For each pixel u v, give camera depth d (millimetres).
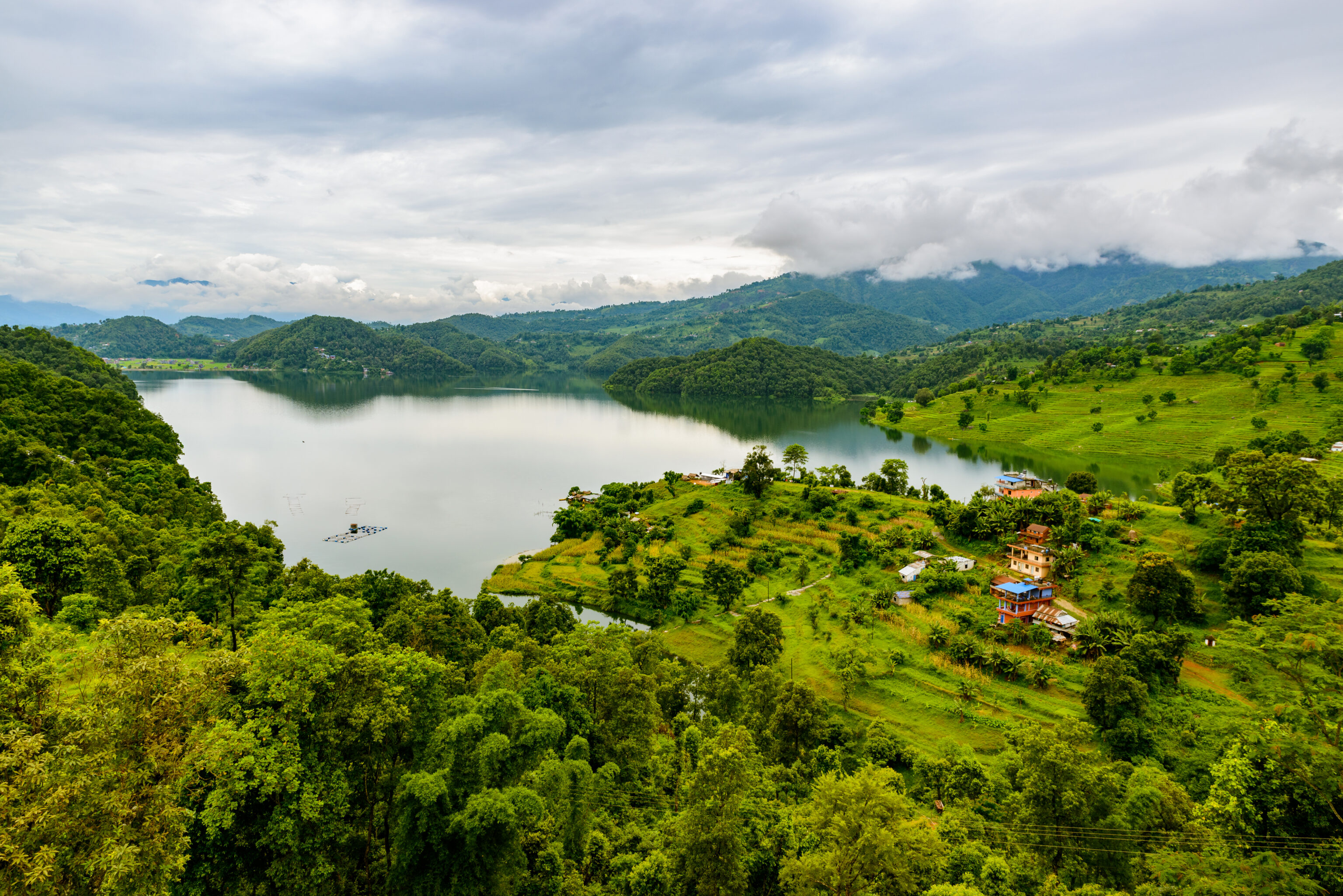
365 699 36188
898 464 171000
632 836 45969
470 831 33156
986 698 79312
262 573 74625
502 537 155875
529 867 38906
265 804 31266
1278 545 94375
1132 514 120562
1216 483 129500
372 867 36562
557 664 58594
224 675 33500
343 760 35500
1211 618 89000
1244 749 39844
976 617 95312
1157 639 79438
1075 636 86875
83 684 33719
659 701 74812
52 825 23703
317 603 51594
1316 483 99875
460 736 37656
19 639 33062
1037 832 47031
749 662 85938
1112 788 48688
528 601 120062
